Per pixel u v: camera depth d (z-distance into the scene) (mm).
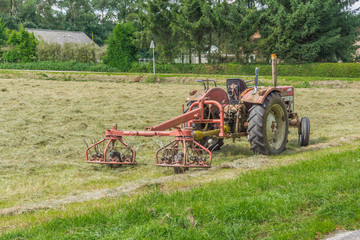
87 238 3525
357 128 10953
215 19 35375
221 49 36750
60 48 41281
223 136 7211
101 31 80938
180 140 6441
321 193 4484
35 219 4195
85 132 10062
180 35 36594
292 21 34375
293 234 3590
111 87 21188
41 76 26828
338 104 16359
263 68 33781
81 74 27422
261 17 35375
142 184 5473
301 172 5551
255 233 3654
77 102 14984
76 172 6617
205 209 4051
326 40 35406
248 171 5910
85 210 4348
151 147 8516
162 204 4309
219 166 6605
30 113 12250
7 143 8664
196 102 7504
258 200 4242
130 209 4152
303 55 34688
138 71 37594
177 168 6457
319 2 34312
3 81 21938
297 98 18375
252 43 35875
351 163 5898
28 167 6918
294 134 10336
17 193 5473
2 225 4094
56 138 9359
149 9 36719
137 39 37688
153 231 3553
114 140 6852
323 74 32844
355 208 4082
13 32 41688
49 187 5766
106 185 5793
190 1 36500
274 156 7445
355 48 39438
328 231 3711
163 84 25203
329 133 10219
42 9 79625
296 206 4195
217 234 3584
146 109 13945
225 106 7719
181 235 3479
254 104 7504
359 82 25109
